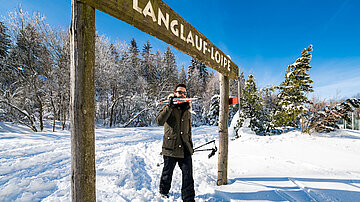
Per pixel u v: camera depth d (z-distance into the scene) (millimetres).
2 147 4434
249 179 2771
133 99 18703
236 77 3117
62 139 6074
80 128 1016
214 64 2455
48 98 13648
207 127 14188
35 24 11945
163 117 2066
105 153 4543
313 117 7645
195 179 2766
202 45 2221
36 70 12633
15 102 12859
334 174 3023
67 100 14055
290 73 10953
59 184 2551
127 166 3363
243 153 4777
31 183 2461
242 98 11414
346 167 3512
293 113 9305
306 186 2381
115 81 16766
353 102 7668
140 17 1372
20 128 12859
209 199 2080
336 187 2350
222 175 2555
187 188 2014
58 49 12633
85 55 1018
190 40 2002
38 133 7109
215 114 17078
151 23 1481
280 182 2594
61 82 12891
